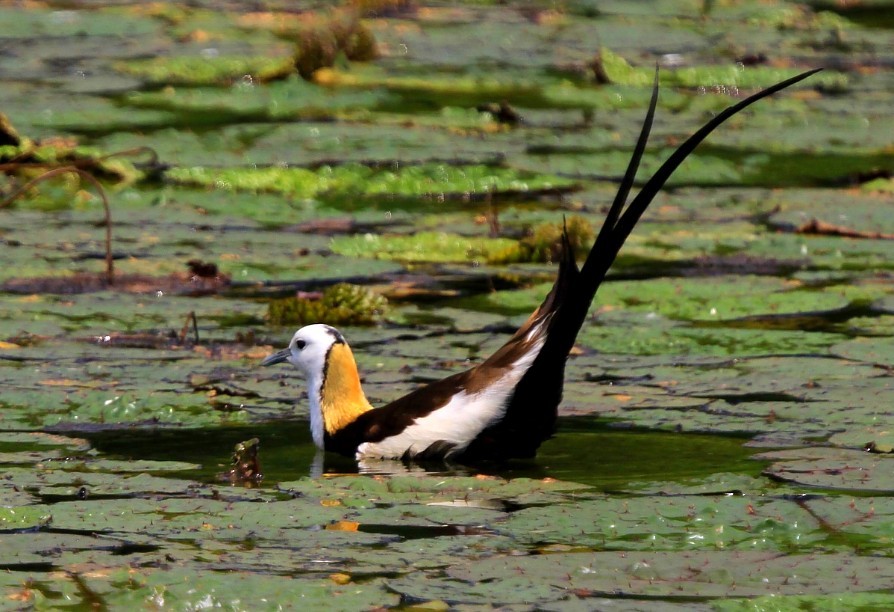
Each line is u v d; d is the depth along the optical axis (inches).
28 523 343.9
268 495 371.9
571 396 458.9
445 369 491.5
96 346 511.8
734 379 476.7
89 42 1246.9
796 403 449.1
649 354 509.7
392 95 1072.8
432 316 565.3
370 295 566.3
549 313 412.2
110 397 450.9
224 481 382.3
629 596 303.4
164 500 363.3
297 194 786.8
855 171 874.1
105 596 300.5
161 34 1289.4
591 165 868.0
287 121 970.1
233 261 637.3
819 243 697.0
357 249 673.6
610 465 397.4
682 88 1130.7
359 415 421.7
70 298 574.2
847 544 335.0
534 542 335.9
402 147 895.7
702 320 558.3
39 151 797.9
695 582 311.6
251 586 304.3
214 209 745.0
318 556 325.1
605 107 1053.8
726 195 808.3
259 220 729.0
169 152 855.1
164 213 730.2
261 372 490.3
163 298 583.8
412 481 380.2
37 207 736.3
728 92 1126.4
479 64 1193.4
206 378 479.5
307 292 600.4
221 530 342.3
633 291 595.8
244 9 1424.7
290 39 1273.4
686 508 355.9
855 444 409.7
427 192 797.2
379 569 317.7
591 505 358.6
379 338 532.7
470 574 315.0
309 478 386.9
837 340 523.5
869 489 370.0
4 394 452.4
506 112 993.5
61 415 437.7
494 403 409.4
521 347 413.7
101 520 346.6
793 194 805.9
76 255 639.1
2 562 318.3
